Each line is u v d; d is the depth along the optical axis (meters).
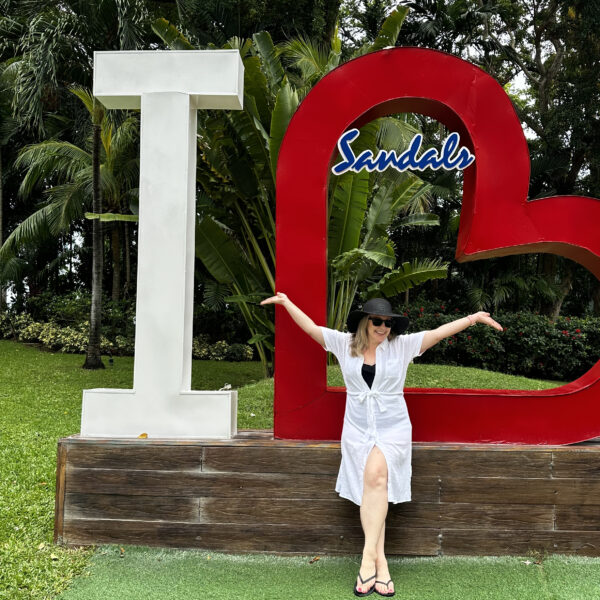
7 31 10.52
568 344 10.34
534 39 15.59
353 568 2.75
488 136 3.10
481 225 3.07
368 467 2.57
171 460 2.97
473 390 3.23
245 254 8.31
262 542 2.91
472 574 2.67
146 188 3.19
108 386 8.48
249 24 11.30
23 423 6.02
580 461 2.89
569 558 2.81
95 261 9.96
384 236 7.59
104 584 2.54
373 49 7.36
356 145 6.36
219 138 6.88
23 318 13.47
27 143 13.72
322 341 2.84
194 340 13.24
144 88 3.23
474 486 2.89
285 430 3.13
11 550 2.85
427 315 10.91
